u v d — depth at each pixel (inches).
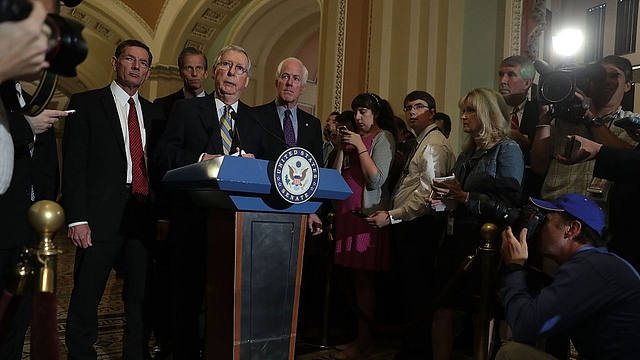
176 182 79.4
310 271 170.1
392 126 141.0
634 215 92.4
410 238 124.9
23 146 94.6
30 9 35.7
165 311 129.0
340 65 235.8
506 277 81.0
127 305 117.5
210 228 80.2
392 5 218.1
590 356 73.2
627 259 92.7
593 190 102.3
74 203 108.9
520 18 184.2
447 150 123.0
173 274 105.1
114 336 146.7
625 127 86.3
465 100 112.2
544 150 106.3
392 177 142.4
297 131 135.1
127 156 117.7
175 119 106.8
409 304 125.5
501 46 188.2
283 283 77.6
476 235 106.8
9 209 93.0
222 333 75.5
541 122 105.7
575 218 78.2
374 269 129.2
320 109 244.4
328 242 144.0
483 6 193.5
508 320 77.5
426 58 206.1
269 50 458.6
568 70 99.1
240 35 439.2
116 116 116.9
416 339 123.9
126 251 117.6
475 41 194.4
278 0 410.0
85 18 488.4
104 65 548.1
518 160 103.9
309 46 476.1
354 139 130.9
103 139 114.6
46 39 36.8
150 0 439.5
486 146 108.0
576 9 178.7
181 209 105.3
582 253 74.5
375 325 118.2
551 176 110.8
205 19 424.5
